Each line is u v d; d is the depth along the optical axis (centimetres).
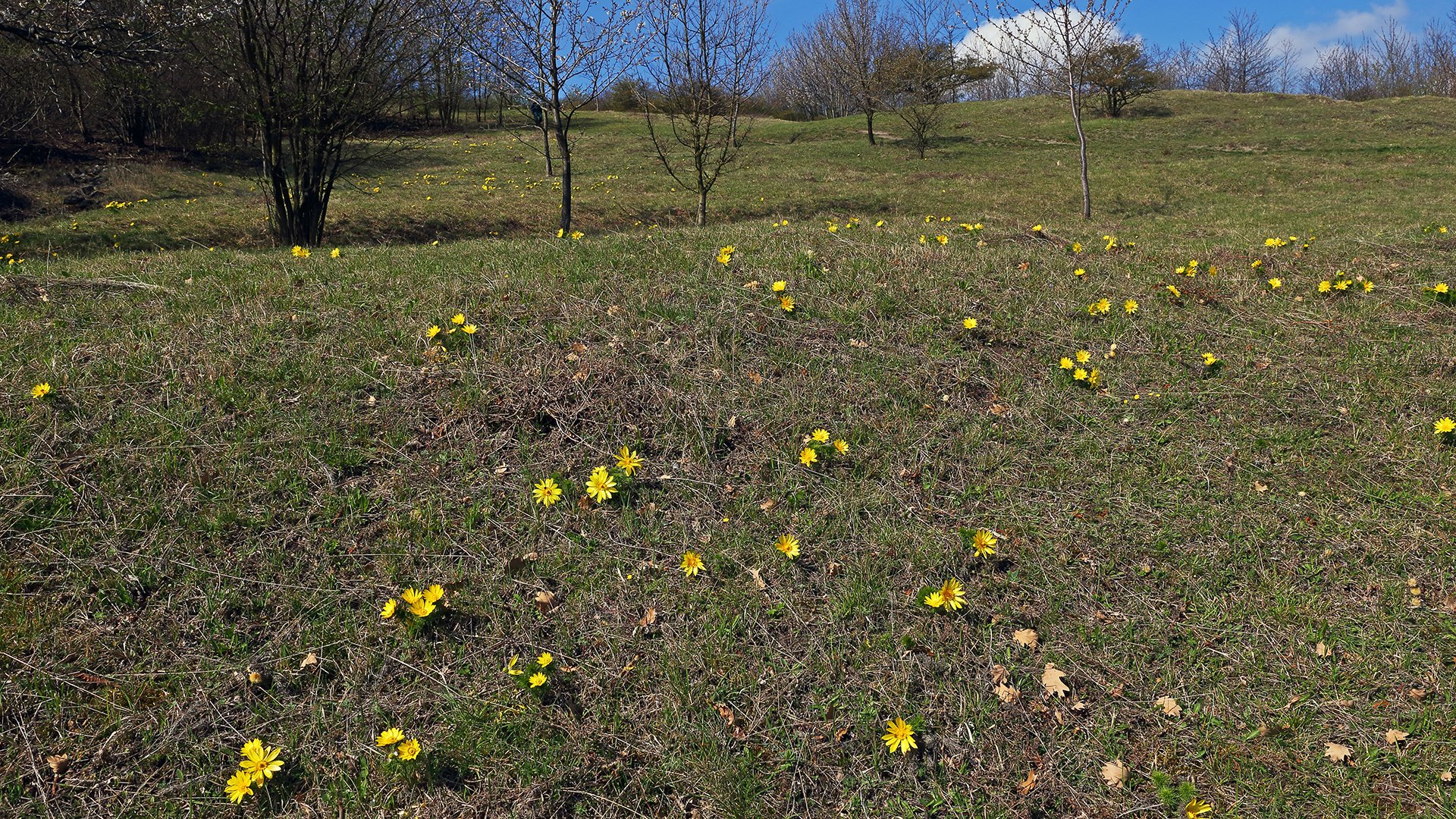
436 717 312
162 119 2353
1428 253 721
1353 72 6278
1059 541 402
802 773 302
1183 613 369
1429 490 437
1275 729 320
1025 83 1983
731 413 462
